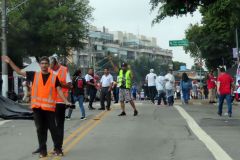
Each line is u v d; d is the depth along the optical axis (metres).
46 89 11.10
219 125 17.28
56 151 11.45
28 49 52.06
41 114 11.20
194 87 50.47
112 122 18.59
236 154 11.30
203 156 11.09
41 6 51.88
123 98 21.27
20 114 20.61
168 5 30.97
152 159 10.86
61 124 11.61
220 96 21.05
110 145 12.94
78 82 19.70
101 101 25.34
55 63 11.88
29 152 12.03
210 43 63.19
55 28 51.62
